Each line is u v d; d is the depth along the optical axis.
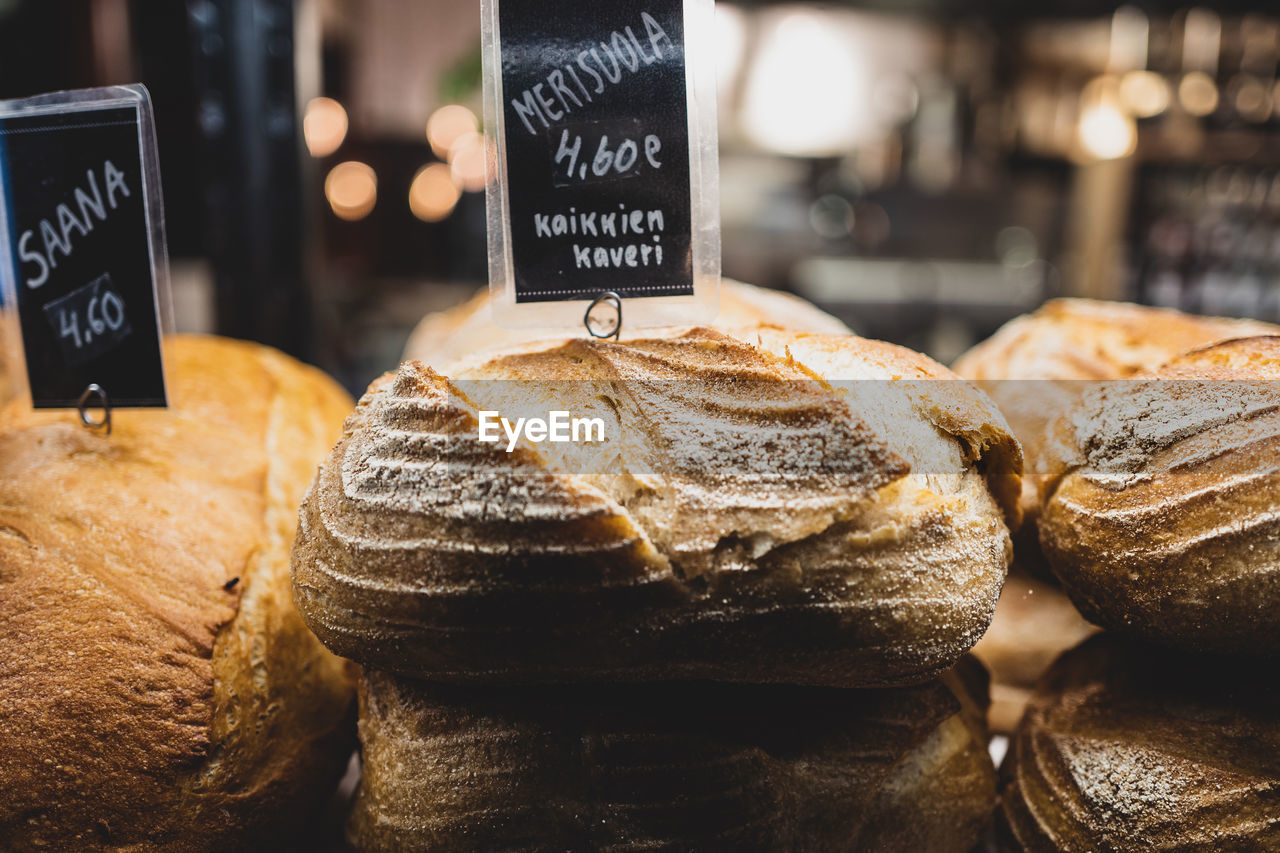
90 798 0.41
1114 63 1.31
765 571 0.38
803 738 0.43
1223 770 0.41
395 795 0.42
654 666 0.39
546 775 0.41
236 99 0.71
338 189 1.50
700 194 0.43
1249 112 1.19
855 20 1.46
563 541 0.37
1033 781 0.45
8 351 0.51
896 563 0.38
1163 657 0.45
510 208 0.43
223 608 0.45
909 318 1.46
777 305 0.59
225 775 0.43
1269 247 1.21
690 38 0.43
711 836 0.42
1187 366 0.45
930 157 1.46
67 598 0.43
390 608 0.39
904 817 0.44
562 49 0.43
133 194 0.48
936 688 0.45
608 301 0.44
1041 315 0.61
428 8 1.52
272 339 0.77
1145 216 1.27
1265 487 0.39
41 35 1.00
